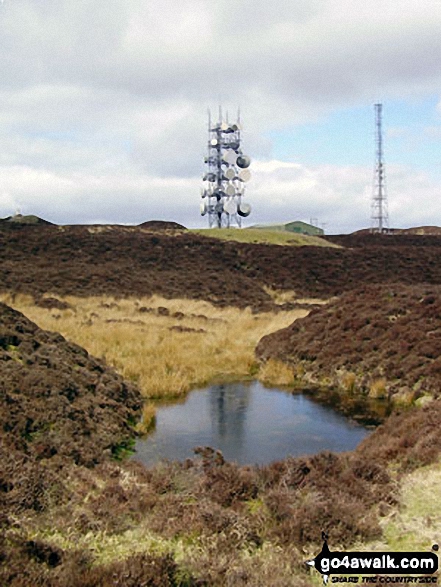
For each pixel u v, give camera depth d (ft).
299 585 20.95
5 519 24.91
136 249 173.47
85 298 120.88
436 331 69.05
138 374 64.80
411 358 63.82
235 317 113.29
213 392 62.59
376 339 71.15
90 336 80.43
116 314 106.93
